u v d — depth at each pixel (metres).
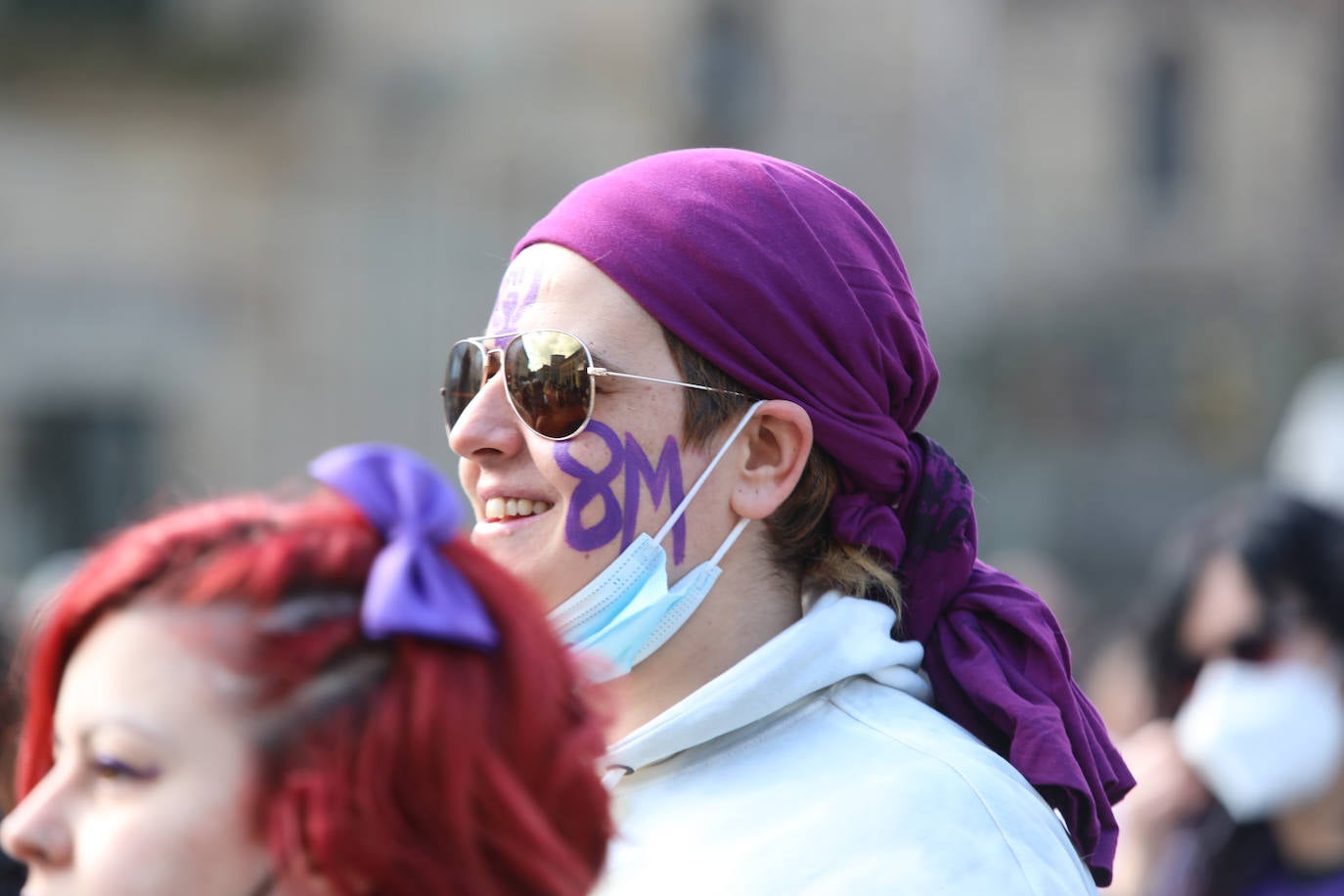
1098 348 67.62
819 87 60.47
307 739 4.62
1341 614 13.04
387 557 4.77
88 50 47.75
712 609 7.37
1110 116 71.00
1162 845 13.47
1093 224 70.44
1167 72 72.62
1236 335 70.31
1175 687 13.86
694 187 7.34
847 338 7.30
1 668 8.56
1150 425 68.50
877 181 61.94
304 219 49.62
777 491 7.30
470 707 4.73
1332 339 71.88
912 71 61.69
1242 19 73.12
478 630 4.78
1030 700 7.27
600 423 7.20
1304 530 13.30
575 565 7.21
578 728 5.12
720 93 58.47
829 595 7.34
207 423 49.25
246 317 49.56
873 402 7.41
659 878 6.59
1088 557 66.88
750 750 6.95
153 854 4.59
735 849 6.57
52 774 4.85
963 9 63.22
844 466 7.39
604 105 51.72
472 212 50.50
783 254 7.24
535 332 7.25
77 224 48.38
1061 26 70.62
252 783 4.61
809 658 6.99
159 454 49.12
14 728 7.79
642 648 7.23
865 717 7.01
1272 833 13.00
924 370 7.75
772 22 59.53
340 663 4.70
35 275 48.12
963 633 7.46
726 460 7.30
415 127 50.06
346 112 49.72
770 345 7.20
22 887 7.47
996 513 65.31
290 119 49.41
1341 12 74.56
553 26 51.25
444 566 4.91
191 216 49.16
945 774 6.64
